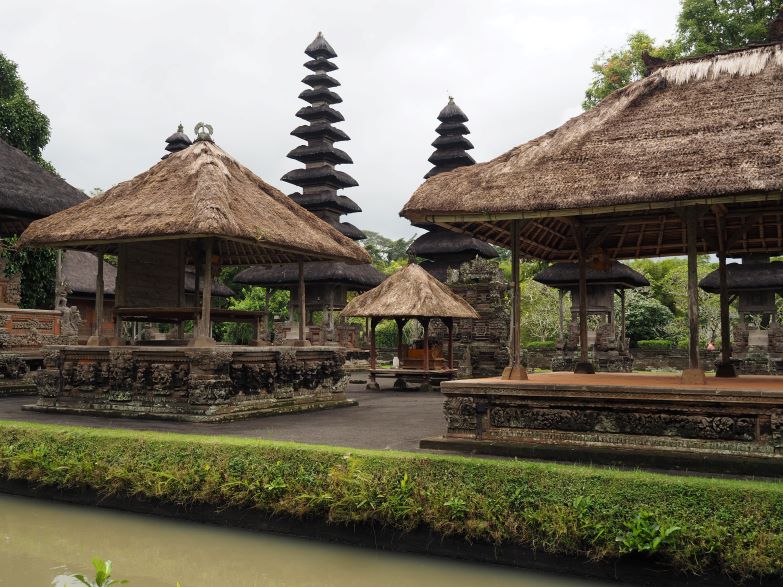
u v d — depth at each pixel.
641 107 8.84
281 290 43.75
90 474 8.41
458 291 25.50
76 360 13.38
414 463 7.02
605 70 33.25
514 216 8.36
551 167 8.44
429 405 16.17
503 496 6.43
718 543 5.52
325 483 7.16
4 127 29.23
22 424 9.78
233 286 44.84
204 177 12.38
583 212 8.04
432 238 33.16
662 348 33.72
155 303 13.97
